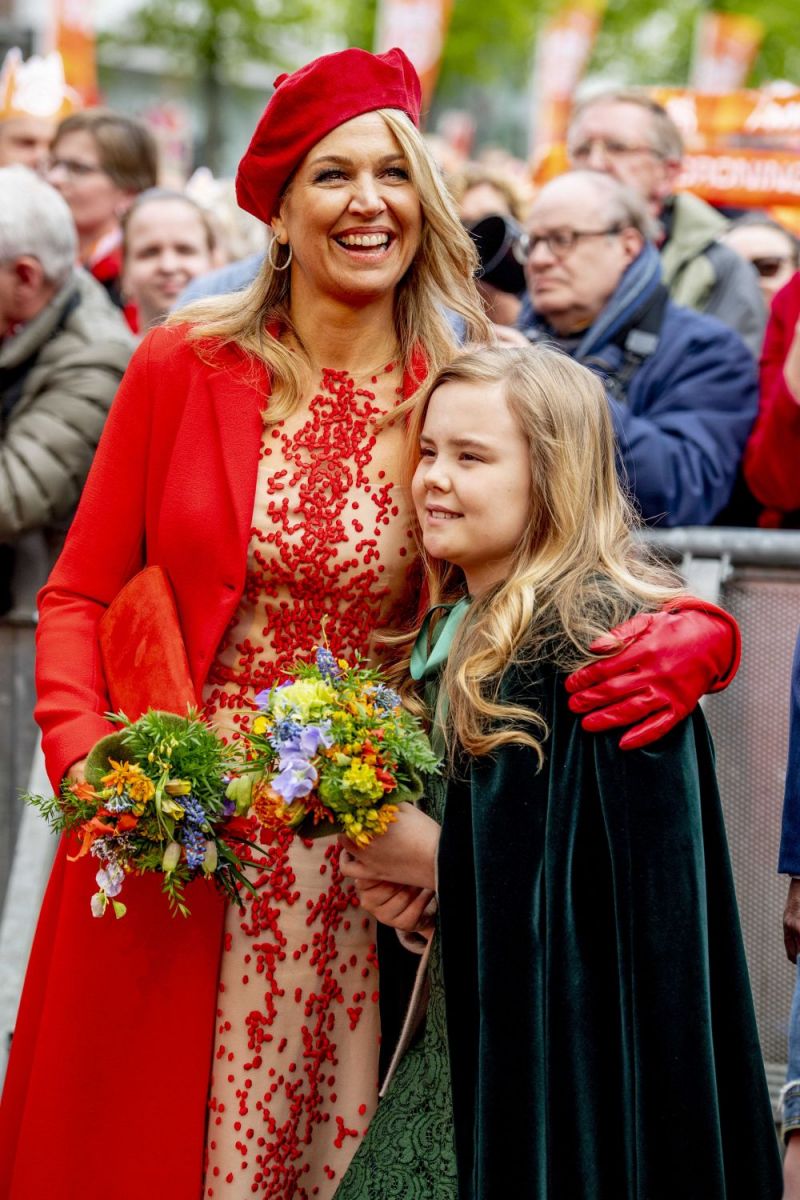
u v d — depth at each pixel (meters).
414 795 2.80
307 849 3.21
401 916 3.05
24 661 4.65
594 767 2.85
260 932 3.19
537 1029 2.81
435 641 3.15
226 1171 3.18
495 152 9.27
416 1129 3.08
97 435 4.56
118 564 3.34
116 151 6.45
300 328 3.31
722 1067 2.93
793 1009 3.13
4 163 7.23
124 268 5.93
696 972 2.80
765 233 6.21
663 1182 2.79
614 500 3.10
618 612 2.91
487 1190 2.80
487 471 2.99
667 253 5.53
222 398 3.24
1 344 4.63
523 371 3.03
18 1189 3.19
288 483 3.23
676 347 4.57
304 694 2.80
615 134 5.52
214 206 6.79
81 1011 3.19
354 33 18.33
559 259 4.62
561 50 13.68
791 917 3.12
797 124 7.14
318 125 3.09
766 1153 2.93
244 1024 3.20
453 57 18.23
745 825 3.93
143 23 17.84
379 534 3.22
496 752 2.89
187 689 3.12
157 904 3.18
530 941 2.82
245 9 17.80
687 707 2.87
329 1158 3.28
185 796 2.84
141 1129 3.17
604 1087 2.82
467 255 3.29
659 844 2.82
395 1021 3.26
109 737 2.91
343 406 3.28
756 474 4.45
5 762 4.67
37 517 4.49
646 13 18.50
